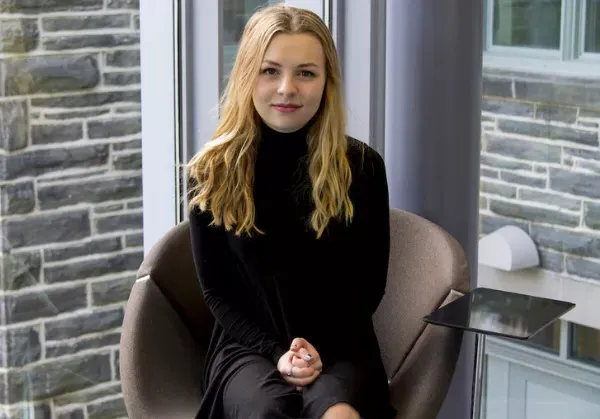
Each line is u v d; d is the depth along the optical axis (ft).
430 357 6.73
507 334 6.19
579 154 10.24
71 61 8.33
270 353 6.61
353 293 6.99
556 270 10.54
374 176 7.02
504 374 10.40
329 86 6.81
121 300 9.16
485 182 10.35
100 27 8.47
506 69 10.14
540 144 10.32
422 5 8.41
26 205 8.36
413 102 8.61
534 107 10.27
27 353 8.69
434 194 8.71
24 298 8.55
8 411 8.71
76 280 8.81
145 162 9.09
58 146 8.41
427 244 7.39
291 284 6.82
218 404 6.53
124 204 8.98
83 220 8.73
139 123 8.96
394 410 6.61
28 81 8.11
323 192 6.81
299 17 6.64
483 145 10.19
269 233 6.85
